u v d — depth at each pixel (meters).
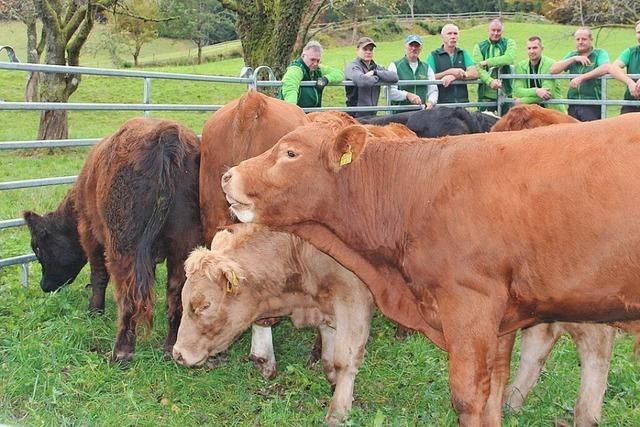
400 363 5.74
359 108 10.45
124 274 5.49
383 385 5.44
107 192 5.54
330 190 4.18
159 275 8.09
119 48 35.78
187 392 5.20
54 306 6.64
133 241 5.44
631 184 3.51
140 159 5.44
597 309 3.74
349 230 4.25
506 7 50.78
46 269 7.13
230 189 4.15
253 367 5.70
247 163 4.20
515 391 4.95
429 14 49.88
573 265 3.65
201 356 4.75
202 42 46.38
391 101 11.10
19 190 12.13
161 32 41.56
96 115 23.16
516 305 3.90
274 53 15.45
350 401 4.78
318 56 9.95
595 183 3.58
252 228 4.81
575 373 5.62
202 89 27.70
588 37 11.16
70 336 5.81
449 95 11.97
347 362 4.75
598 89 11.16
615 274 3.59
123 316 5.51
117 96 25.75
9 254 8.47
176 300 5.70
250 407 5.07
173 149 5.50
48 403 4.88
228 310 4.71
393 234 4.17
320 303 4.86
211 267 4.61
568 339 6.32
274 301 4.87
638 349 3.97
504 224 3.76
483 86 12.37
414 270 4.07
